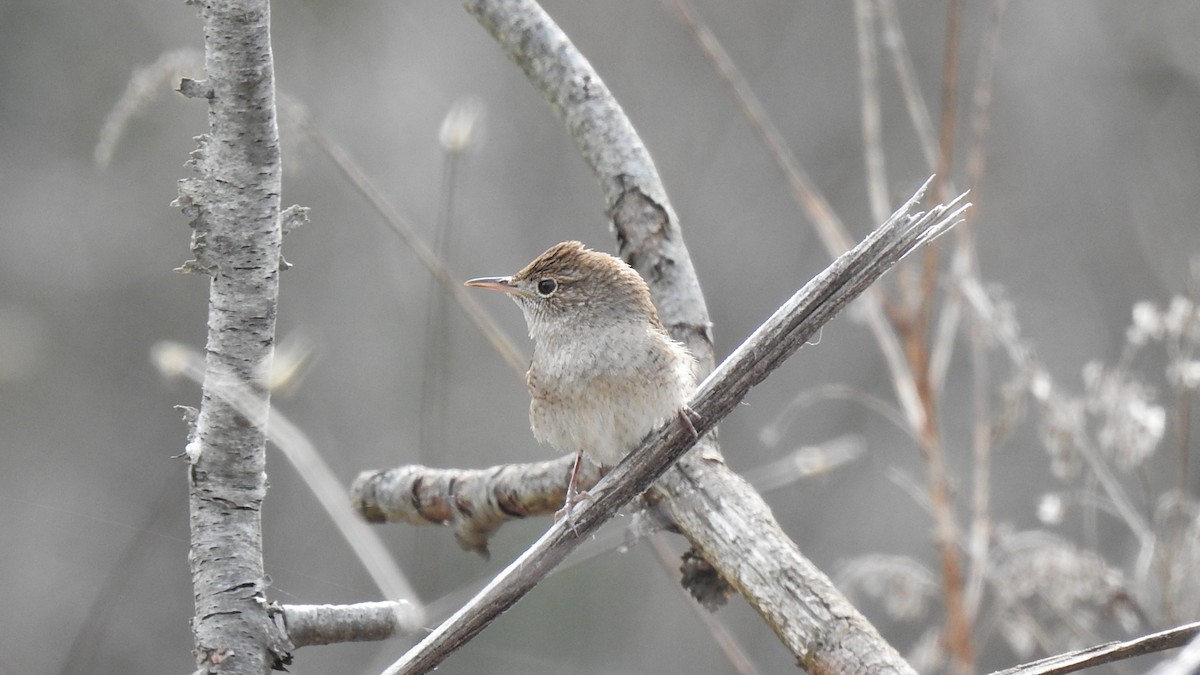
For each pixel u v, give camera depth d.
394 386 15.48
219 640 4.04
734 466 14.77
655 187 6.12
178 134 16.20
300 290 15.86
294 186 16.08
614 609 13.91
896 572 7.92
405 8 17.14
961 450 13.77
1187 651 3.14
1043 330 15.43
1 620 13.84
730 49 17.05
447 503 6.05
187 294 15.98
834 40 16.72
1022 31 16.56
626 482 4.41
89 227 15.92
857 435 14.70
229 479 4.13
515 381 15.34
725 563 4.91
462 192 15.86
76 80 16.36
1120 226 16.03
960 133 16.20
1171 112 16.42
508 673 13.45
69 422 15.10
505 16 6.29
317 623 4.18
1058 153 16.36
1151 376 14.41
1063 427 7.48
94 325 15.70
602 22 17.33
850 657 4.50
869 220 16.12
